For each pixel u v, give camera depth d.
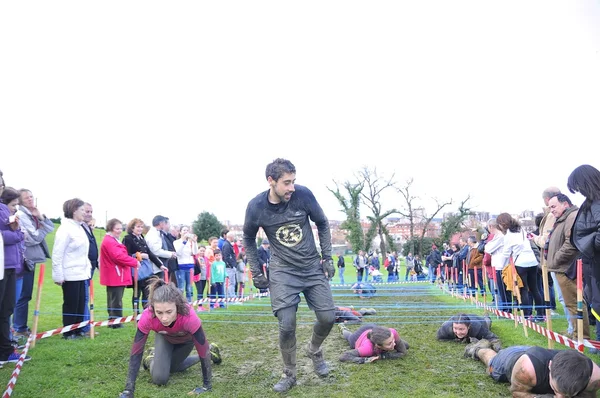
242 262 12.88
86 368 5.04
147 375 4.85
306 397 4.14
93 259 7.38
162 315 3.99
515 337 6.20
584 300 5.33
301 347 6.17
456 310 9.27
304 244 4.40
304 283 4.44
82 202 6.70
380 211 46.09
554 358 3.41
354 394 4.20
